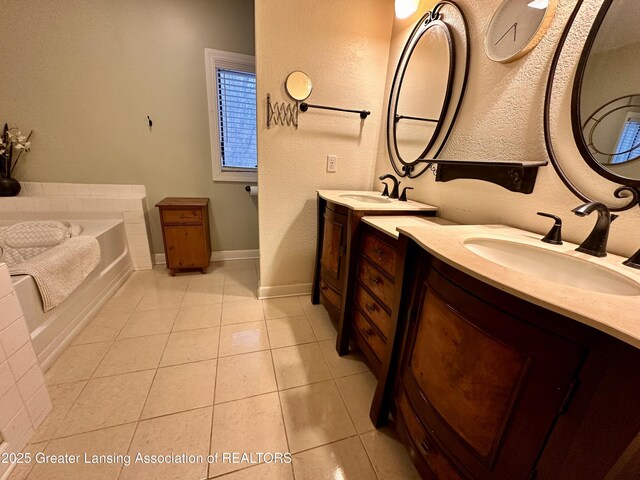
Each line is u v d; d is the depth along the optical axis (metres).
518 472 0.57
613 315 0.41
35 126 2.05
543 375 0.50
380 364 1.13
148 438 1.00
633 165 0.71
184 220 2.27
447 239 0.79
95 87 2.09
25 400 0.95
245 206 2.74
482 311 0.60
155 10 2.05
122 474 0.88
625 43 0.70
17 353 0.92
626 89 0.71
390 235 1.00
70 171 2.21
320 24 1.62
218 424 1.07
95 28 1.98
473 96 1.19
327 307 1.74
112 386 1.21
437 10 1.36
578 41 0.80
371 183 2.06
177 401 1.15
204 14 2.15
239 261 2.80
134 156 2.32
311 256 2.09
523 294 0.48
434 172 1.44
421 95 1.50
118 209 2.27
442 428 0.73
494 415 0.60
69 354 1.39
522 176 0.98
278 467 0.93
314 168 1.88
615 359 0.41
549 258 0.80
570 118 0.83
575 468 0.47
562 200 0.88
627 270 0.64
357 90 1.80
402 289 0.90
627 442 0.40
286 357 1.46
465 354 0.65
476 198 1.20
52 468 0.89
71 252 1.47
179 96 2.28
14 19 1.83
